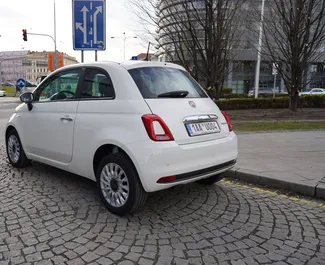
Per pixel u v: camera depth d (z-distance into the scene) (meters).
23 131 5.16
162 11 12.05
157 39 12.67
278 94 36.72
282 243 3.09
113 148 3.71
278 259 2.81
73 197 4.19
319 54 16.47
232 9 12.10
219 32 11.88
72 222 3.44
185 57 13.17
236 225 3.47
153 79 3.83
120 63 3.91
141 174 3.29
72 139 4.11
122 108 3.54
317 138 8.69
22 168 5.56
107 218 3.57
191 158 3.46
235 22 13.35
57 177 5.06
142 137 3.28
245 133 9.59
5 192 4.34
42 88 4.95
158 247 2.97
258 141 8.21
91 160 3.87
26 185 4.65
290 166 5.59
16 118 5.36
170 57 12.88
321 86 45.75
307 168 5.45
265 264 2.73
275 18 14.28
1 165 5.80
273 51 14.95
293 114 14.83
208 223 3.51
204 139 3.68
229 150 3.97
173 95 3.76
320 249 2.99
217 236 3.21
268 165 5.64
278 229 3.39
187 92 4.00
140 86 3.60
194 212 3.81
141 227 3.37
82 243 3.00
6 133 5.72
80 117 3.98
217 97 13.83
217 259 2.79
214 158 3.72
